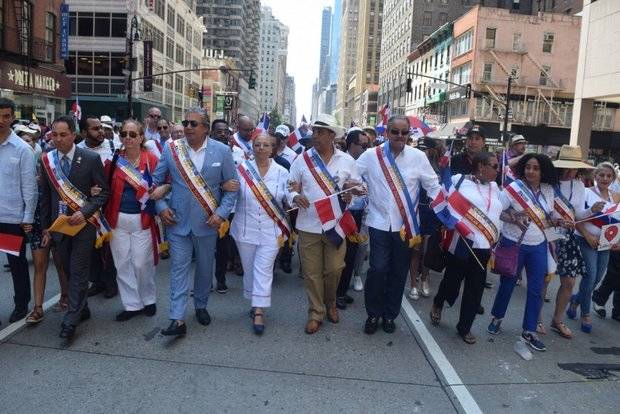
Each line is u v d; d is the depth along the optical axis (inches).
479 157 197.5
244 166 207.9
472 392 161.8
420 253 261.1
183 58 2251.5
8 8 933.8
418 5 2832.2
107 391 152.3
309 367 174.4
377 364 179.3
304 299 250.2
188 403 147.8
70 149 188.5
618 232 213.6
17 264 201.9
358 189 197.3
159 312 220.1
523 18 1857.8
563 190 219.8
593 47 1116.5
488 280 304.3
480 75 1867.6
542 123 1851.6
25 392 149.5
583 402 158.7
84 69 1578.5
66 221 181.2
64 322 185.5
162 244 213.0
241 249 211.8
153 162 211.8
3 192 191.2
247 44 5492.1
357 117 5044.3
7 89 917.8
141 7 1606.8
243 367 171.8
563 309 219.1
